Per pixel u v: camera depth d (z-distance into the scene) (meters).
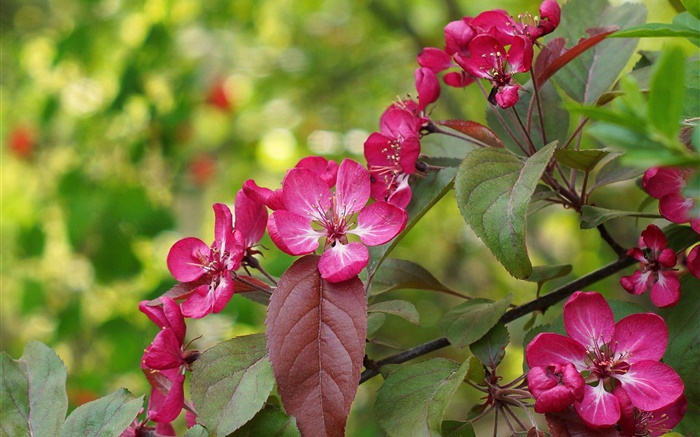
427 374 0.51
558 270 0.57
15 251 1.42
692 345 0.52
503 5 1.33
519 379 0.52
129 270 1.25
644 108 0.42
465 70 0.54
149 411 0.55
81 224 1.22
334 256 0.51
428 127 0.56
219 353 0.51
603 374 0.50
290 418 0.50
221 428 0.50
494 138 0.54
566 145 0.55
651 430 0.51
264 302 0.55
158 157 1.37
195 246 0.54
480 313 0.54
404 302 0.53
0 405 0.54
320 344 0.50
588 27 0.59
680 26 0.48
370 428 1.12
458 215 1.39
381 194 0.55
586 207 0.55
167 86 1.41
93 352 1.34
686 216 0.52
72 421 0.52
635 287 0.54
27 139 1.43
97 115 1.35
